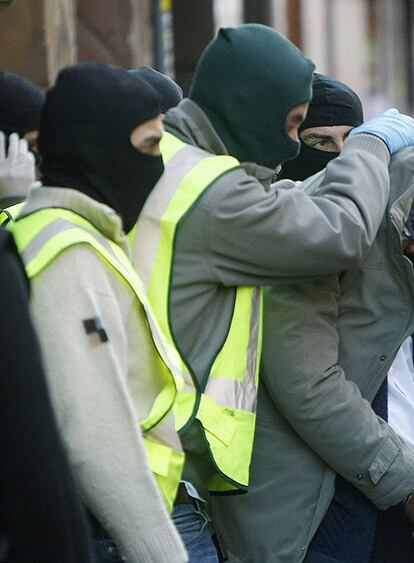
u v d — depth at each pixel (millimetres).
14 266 5820
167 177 8031
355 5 56531
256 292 8242
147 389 7227
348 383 8883
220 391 8039
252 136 8289
